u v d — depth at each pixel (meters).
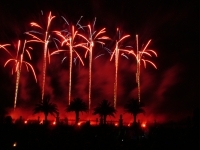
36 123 47.12
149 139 31.62
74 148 28.09
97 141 30.19
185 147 27.48
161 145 28.36
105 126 45.50
